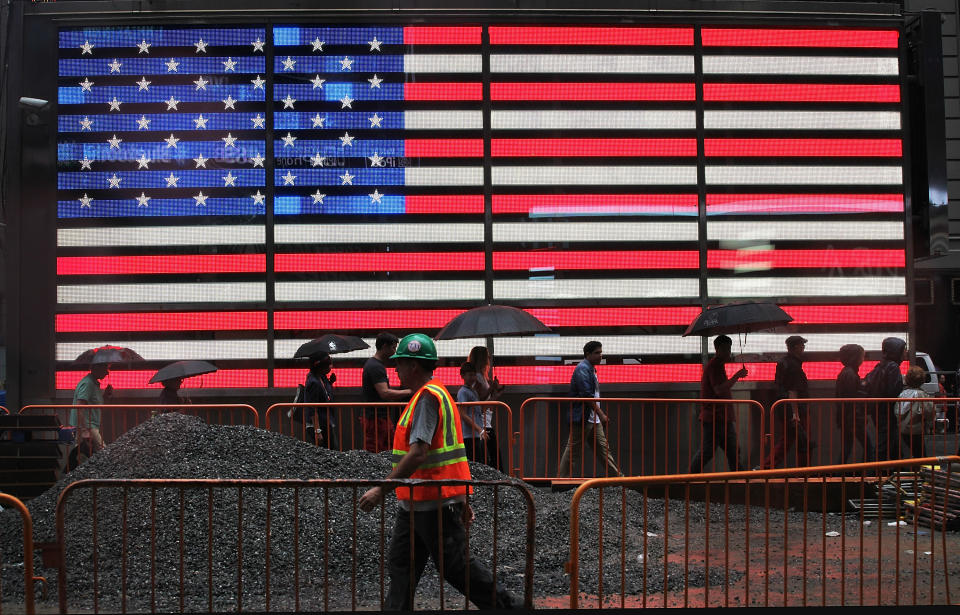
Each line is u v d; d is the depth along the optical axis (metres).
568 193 13.55
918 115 14.24
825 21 13.88
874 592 7.26
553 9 13.54
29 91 13.36
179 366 11.91
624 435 13.33
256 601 6.67
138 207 13.37
